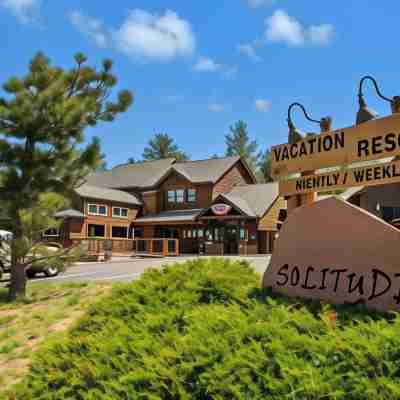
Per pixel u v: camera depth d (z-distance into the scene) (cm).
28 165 1080
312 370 267
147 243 3089
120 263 2367
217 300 479
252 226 2953
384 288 356
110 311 528
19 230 1123
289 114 517
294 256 445
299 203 505
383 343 271
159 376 319
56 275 1727
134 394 317
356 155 427
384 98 427
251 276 559
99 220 3334
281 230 467
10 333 772
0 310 988
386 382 240
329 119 482
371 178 411
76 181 1171
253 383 279
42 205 1115
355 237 387
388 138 396
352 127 433
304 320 339
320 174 466
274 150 537
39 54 1116
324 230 416
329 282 403
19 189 1091
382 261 362
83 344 444
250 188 3369
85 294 1023
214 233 3186
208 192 3362
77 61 1154
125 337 413
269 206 3003
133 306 508
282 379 275
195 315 408
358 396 242
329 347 286
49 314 870
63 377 388
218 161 3656
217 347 326
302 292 427
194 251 3303
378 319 335
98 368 368
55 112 1073
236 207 2947
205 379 301
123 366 363
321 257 416
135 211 3678
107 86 1183
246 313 399
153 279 584
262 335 331
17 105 1066
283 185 519
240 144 6694
